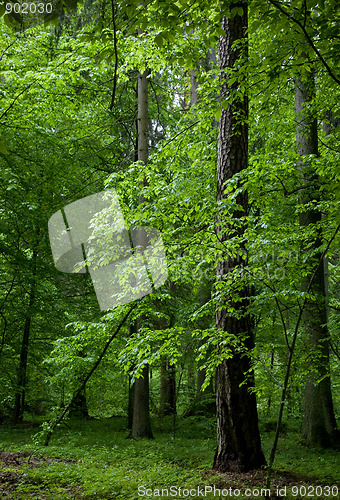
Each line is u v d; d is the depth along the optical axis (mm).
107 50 4129
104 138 13172
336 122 10734
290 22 4328
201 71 8688
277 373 6688
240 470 6297
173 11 4281
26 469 6863
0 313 12836
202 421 12266
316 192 8094
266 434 10938
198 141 9438
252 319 8648
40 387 15039
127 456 8492
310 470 6844
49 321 13977
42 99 10328
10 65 10641
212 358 6125
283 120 10625
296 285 6863
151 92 13625
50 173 11328
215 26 4758
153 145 13133
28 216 11055
